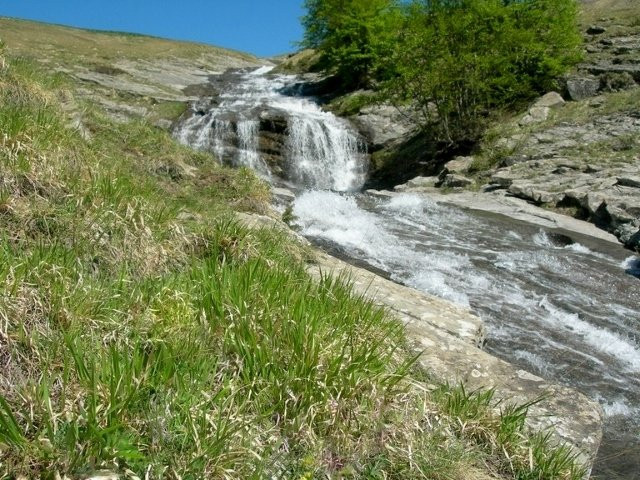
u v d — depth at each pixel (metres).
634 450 4.40
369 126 23.98
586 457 3.17
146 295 3.23
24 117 4.55
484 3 19.47
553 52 21.31
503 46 19.78
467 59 18.89
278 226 6.34
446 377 3.65
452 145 19.95
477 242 10.31
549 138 17.98
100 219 3.89
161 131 8.23
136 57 36.97
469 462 2.76
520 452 2.90
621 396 5.27
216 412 2.51
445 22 19.62
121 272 3.44
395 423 2.80
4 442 2.06
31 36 37.22
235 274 3.49
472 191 16.45
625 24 24.69
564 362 5.79
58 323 2.77
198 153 7.92
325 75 33.75
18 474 2.01
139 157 6.91
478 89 19.47
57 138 4.62
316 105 27.75
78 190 4.05
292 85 33.62
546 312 7.12
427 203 13.95
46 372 2.43
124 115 23.06
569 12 21.45
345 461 2.60
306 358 2.85
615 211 12.05
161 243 4.07
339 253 8.42
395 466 2.63
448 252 9.30
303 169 22.33
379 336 3.55
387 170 22.12
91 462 2.12
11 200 3.65
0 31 35.59
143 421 2.34
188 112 23.89
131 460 2.19
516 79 21.22
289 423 2.63
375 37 26.69
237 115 23.12
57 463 2.07
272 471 2.40
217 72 39.50
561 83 20.62
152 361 2.62
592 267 9.20
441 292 7.21
